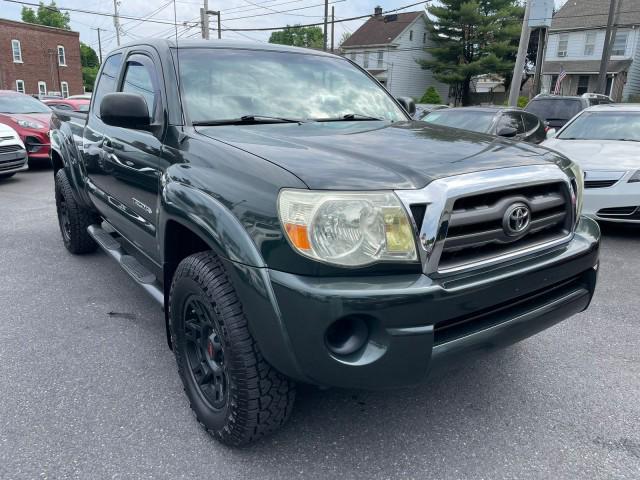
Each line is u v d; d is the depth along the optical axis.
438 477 2.23
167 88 2.92
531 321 2.29
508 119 8.75
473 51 42.19
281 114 3.01
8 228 6.34
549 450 2.41
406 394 2.85
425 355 1.97
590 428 2.57
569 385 2.96
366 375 1.95
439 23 41.50
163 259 2.66
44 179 10.22
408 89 46.91
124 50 3.84
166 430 2.51
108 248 3.93
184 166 2.51
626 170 5.56
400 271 1.96
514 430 2.55
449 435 2.51
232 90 3.04
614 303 4.15
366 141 2.52
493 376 3.05
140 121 2.78
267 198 2.00
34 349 3.29
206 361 2.44
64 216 5.25
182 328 2.55
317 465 2.29
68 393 2.81
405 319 1.92
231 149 2.34
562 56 36.06
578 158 5.95
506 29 40.47
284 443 2.42
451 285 2.00
